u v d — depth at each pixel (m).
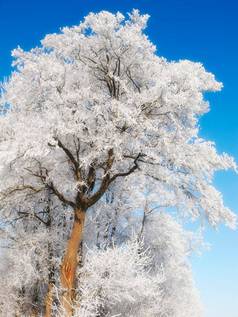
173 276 21.28
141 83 16.25
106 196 20.12
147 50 15.37
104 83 16.55
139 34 15.00
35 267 16.38
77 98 13.85
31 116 14.91
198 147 14.69
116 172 15.98
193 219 15.87
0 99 17.16
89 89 14.12
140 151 14.12
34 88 14.41
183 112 14.99
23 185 15.49
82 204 14.99
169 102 13.49
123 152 14.91
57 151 15.73
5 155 12.38
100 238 19.23
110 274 14.40
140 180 19.72
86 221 18.78
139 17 14.91
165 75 14.17
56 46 15.99
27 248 16.30
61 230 17.44
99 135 14.00
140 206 20.62
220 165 14.94
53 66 14.07
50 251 16.81
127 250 15.06
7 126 14.62
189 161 14.41
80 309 13.59
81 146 15.68
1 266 17.89
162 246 20.97
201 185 14.99
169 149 13.55
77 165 14.91
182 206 15.99
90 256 15.12
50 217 17.84
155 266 20.53
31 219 18.00
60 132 13.10
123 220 20.72
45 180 15.35
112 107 13.43
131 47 15.05
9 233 17.53
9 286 17.09
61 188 15.91
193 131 14.91
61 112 13.59
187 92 13.90
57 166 15.59
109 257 14.66
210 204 14.82
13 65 15.61
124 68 15.78
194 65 15.31
